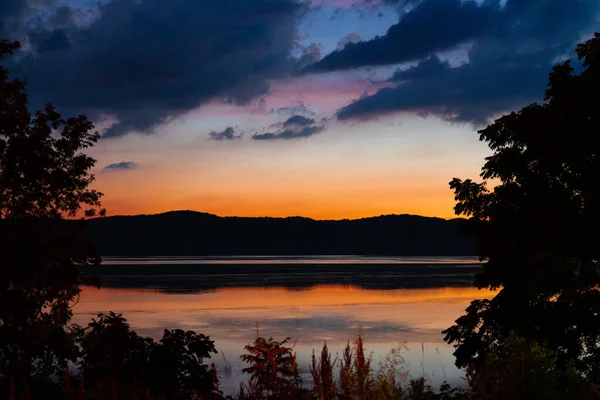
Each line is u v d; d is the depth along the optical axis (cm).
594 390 535
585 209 1998
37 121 2245
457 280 19812
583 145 2039
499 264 2073
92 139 2286
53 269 2064
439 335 7175
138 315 9781
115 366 1619
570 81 2152
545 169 2105
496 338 2066
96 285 2212
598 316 1959
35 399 1472
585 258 2022
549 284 1936
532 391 489
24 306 1908
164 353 1661
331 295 14250
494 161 2227
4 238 2005
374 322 8856
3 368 1745
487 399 482
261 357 447
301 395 437
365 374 428
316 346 5894
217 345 6259
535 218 2080
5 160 2127
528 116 2164
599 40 2088
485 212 2175
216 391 491
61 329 1934
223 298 13338
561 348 1936
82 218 2250
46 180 2178
